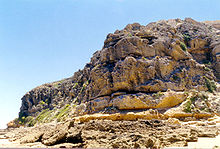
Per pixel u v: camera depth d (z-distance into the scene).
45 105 69.75
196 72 43.38
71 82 67.44
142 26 52.47
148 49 41.56
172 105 35.75
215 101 37.47
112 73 40.28
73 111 47.91
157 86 37.56
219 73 46.69
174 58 43.25
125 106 35.31
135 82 38.25
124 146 17.39
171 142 18.23
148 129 22.39
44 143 22.20
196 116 33.72
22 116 75.62
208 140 19.33
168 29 48.69
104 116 34.00
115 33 51.53
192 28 54.53
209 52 51.19
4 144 25.06
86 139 20.80
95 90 43.16
